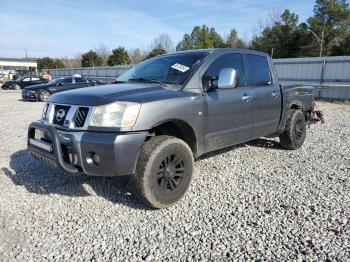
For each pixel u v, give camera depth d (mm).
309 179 4508
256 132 5016
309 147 6363
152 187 3438
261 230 3143
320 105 14734
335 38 42531
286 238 2998
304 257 2709
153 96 3518
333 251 2775
